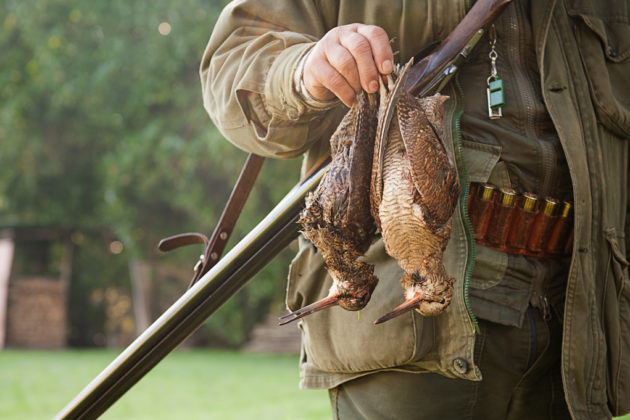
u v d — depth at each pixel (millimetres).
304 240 1837
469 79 1747
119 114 16344
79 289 21859
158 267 18656
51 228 20141
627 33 1894
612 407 1803
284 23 1736
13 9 16875
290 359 12852
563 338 1687
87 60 15953
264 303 17234
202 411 6402
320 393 7379
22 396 7676
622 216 1877
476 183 1696
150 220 18281
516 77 1768
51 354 14711
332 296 1306
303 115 1596
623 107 1822
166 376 9492
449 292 1248
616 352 1785
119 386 1680
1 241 19766
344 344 1702
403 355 1608
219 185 15594
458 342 1583
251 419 5762
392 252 1271
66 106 16969
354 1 1726
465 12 1681
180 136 15391
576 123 1742
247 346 16562
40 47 15898
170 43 14836
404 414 1707
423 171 1211
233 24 1775
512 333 1718
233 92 1705
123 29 15438
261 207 14359
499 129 1719
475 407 1716
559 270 1793
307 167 1874
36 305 19453
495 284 1702
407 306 1243
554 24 1818
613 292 1784
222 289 1631
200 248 18391
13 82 17625
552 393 1846
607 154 1829
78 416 1682
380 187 1250
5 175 18359
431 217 1233
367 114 1298
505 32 1773
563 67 1788
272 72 1598
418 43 1732
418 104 1256
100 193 19125
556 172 1758
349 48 1323
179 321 1649
